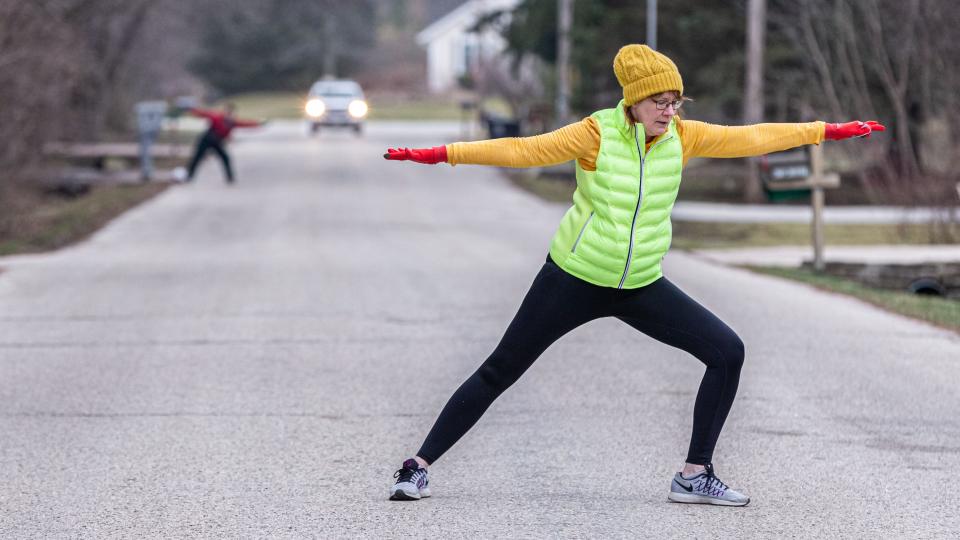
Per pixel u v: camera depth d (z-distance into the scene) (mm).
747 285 20281
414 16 166625
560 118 54812
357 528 7785
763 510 8172
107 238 31953
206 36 130875
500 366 8039
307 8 134625
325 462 9492
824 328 15727
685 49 47406
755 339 14898
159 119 50969
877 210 39906
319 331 15852
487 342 14977
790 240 31484
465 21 131375
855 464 9359
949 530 7750
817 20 41562
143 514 8133
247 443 10109
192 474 9148
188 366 13523
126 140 75312
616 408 11328
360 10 137875
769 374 12789
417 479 8344
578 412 11164
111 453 9789
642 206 7570
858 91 41000
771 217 37938
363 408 11445
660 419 10898
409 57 147500
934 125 37438
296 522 7930
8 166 32781
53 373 13164
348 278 21797
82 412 11281
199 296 19453
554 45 65500
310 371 13234
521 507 8242
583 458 9570
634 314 7918
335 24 135625
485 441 10125
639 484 8828
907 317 16781
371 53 140375
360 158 62906
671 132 7633
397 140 74875
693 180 53219
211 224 35750
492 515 8055
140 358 14039
